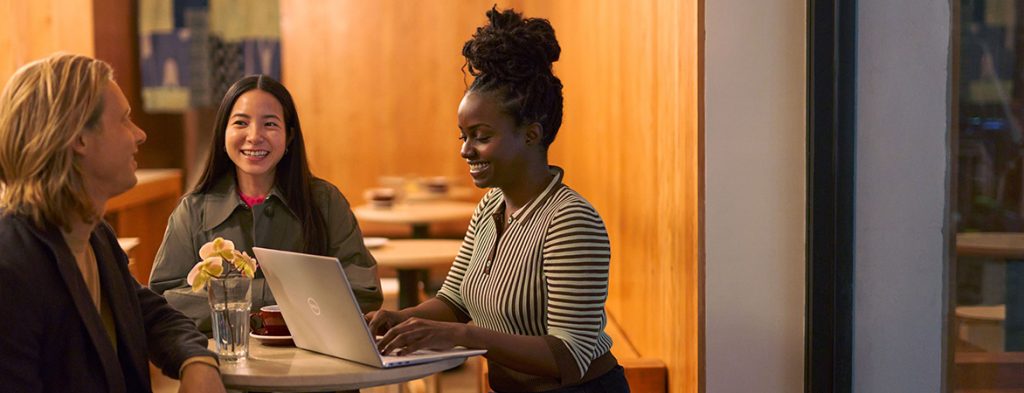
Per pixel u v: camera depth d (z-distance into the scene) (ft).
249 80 9.14
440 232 26.78
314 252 9.21
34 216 6.21
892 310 9.38
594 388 7.73
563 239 7.48
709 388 9.72
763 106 9.55
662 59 11.32
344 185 27.20
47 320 6.23
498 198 8.45
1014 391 8.07
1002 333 8.21
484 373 12.69
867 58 9.23
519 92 7.72
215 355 6.91
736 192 9.61
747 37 9.50
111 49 23.34
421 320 7.16
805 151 9.52
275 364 7.06
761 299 9.68
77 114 6.24
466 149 7.86
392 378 6.82
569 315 7.40
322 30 26.91
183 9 26.02
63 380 6.34
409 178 25.44
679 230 10.43
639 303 13.19
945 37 9.18
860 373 9.46
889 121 9.26
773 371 9.73
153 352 7.23
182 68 26.07
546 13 25.48
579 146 19.70
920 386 9.45
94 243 6.82
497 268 7.90
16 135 6.19
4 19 19.69
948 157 9.20
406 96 27.14
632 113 13.50
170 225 9.23
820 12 9.20
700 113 9.55
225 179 9.35
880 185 9.30
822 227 9.34
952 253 9.11
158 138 26.89
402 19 26.99
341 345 7.07
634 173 13.43
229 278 7.08
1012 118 7.96
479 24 27.02
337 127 27.12
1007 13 7.99
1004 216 8.10
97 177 6.45
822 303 9.39
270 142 8.95
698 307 9.68
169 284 9.05
